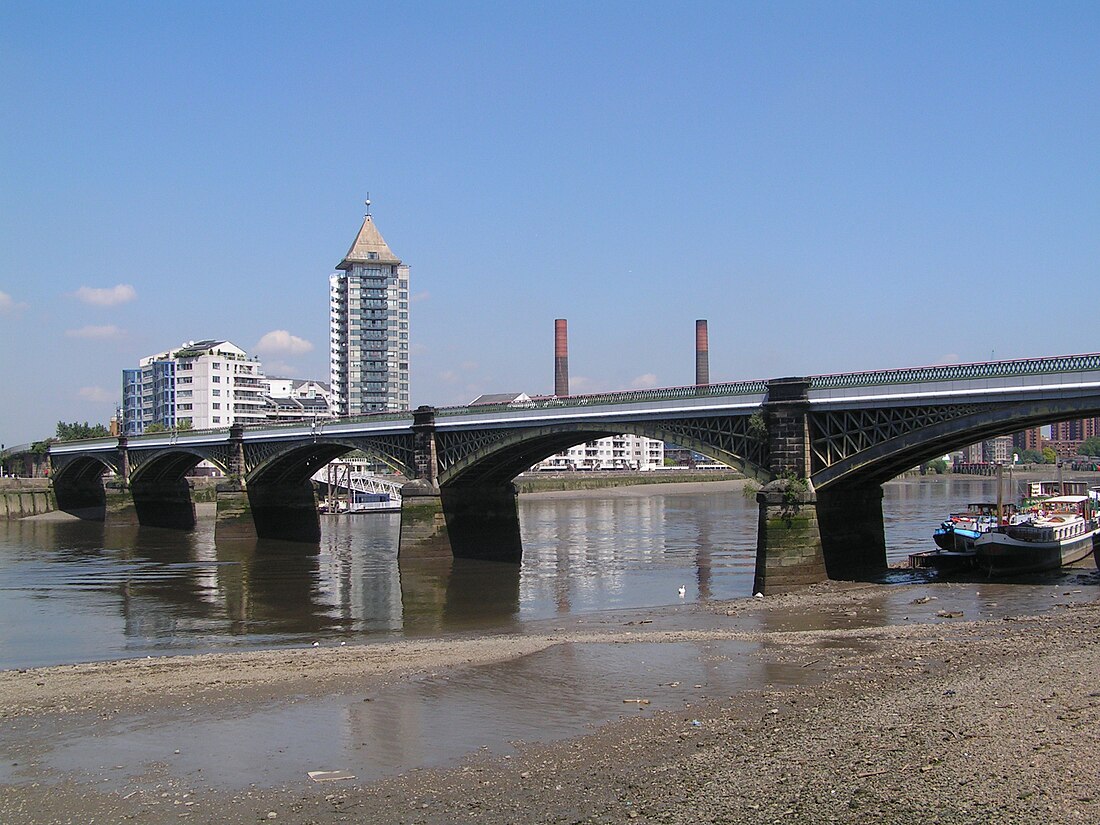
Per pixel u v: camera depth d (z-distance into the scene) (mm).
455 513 108812
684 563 100438
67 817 28484
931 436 66938
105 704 41000
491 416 102875
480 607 74750
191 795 29953
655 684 41938
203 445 151500
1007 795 25297
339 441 124438
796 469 73500
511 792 28797
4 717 39188
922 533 120000
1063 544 83000
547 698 40219
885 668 42656
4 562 112375
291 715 38688
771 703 37438
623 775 29562
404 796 29031
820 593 69438
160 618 71500
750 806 25984
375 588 87062
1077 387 59844
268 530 141500
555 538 133375
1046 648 44312
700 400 82562
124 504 171875
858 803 25531
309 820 27531
